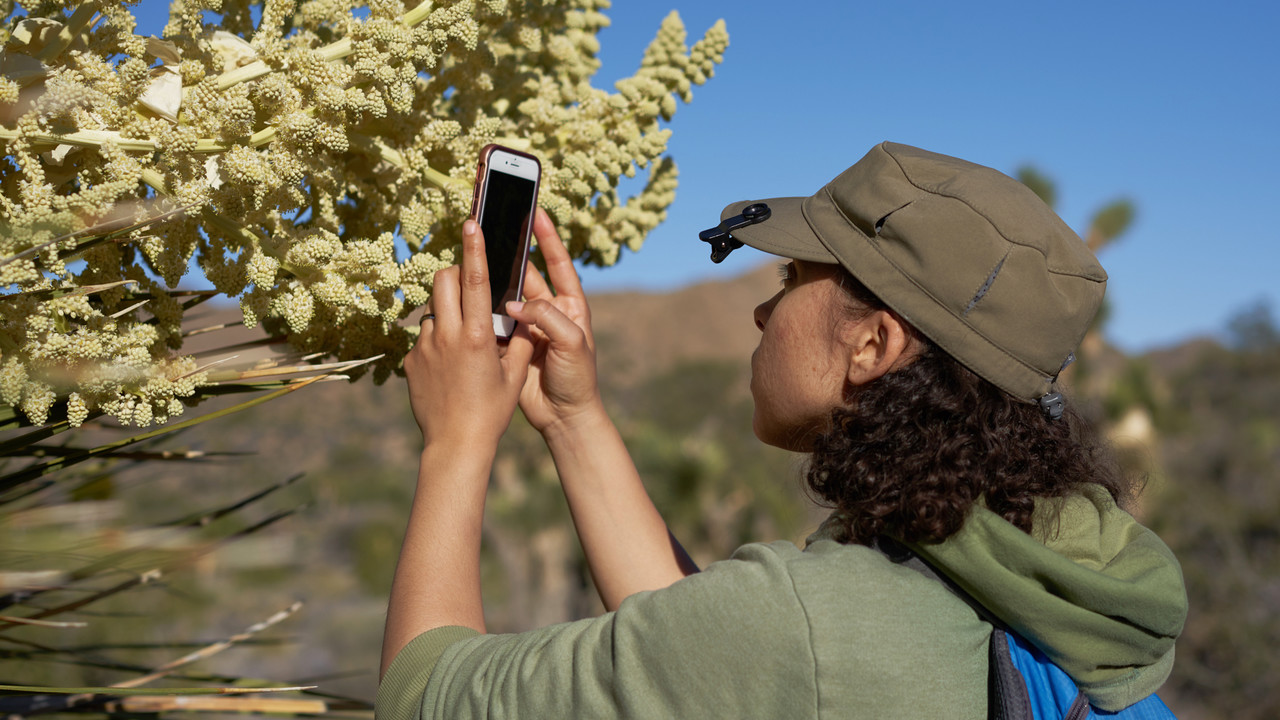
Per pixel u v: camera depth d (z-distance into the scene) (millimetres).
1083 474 841
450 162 1005
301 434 20312
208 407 947
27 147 705
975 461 746
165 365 777
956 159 852
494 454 875
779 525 11188
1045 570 692
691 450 13828
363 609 15242
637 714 665
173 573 1089
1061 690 710
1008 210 770
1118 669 720
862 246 812
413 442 22234
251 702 953
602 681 692
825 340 858
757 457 13836
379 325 980
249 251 811
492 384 860
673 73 1138
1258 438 14016
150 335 759
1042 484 781
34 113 699
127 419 738
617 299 57906
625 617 700
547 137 1087
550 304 980
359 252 825
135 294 824
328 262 837
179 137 739
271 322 994
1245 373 21031
